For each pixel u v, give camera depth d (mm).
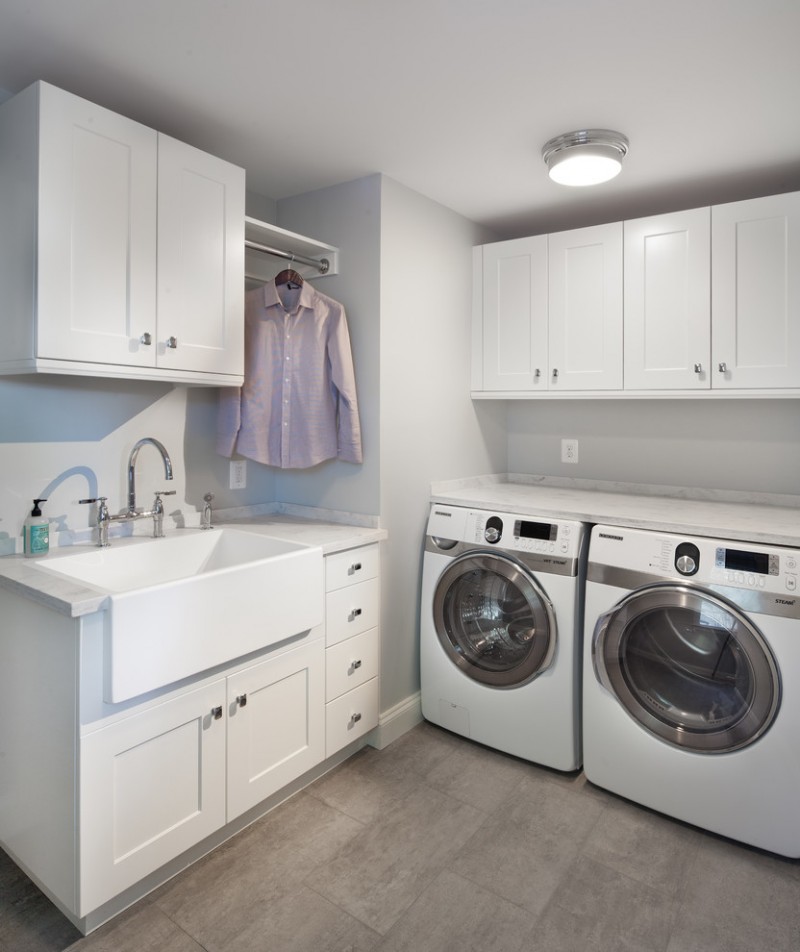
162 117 1949
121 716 1519
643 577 2041
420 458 2625
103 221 1677
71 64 1655
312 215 2570
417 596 2654
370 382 2410
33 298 1561
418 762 2365
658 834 1959
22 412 1858
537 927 1591
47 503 1929
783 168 2342
